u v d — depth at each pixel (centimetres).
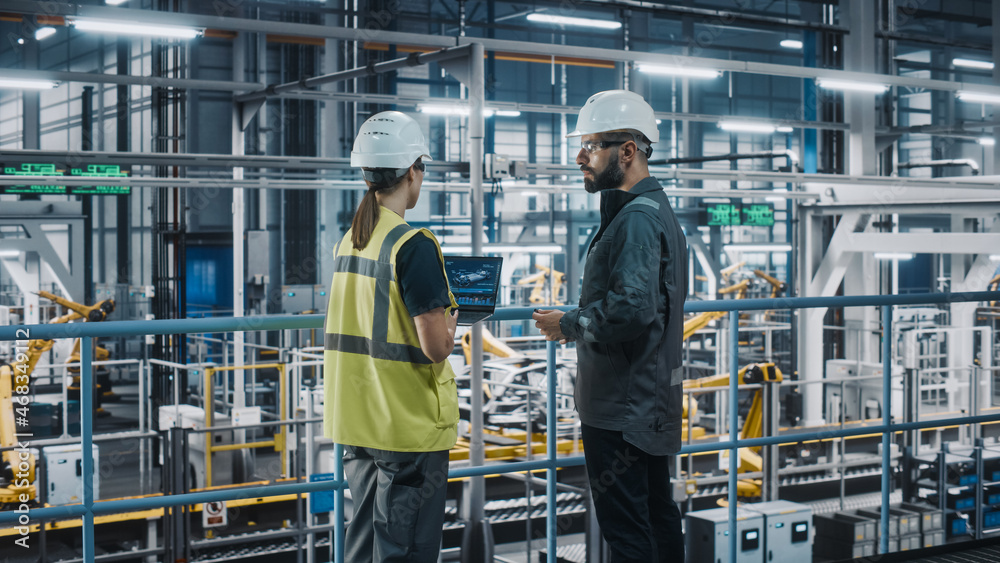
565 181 2077
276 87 1059
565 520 959
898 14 1652
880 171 1605
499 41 902
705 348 1952
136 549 806
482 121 716
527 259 2767
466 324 267
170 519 748
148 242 2345
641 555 248
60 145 2712
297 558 846
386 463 239
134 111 2303
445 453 244
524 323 2103
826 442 1139
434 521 241
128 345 2141
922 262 2680
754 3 3092
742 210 2030
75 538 799
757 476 977
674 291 245
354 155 246
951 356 1327
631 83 1897
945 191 1079
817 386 1252
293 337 1711
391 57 2006
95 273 2641
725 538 580
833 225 1367
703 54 3084
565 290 2186
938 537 845
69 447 789
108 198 2559
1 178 920
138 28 734
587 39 2945
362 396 240
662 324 244
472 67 712
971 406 1057
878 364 1230
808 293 1277
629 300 228
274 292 2142
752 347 2005
